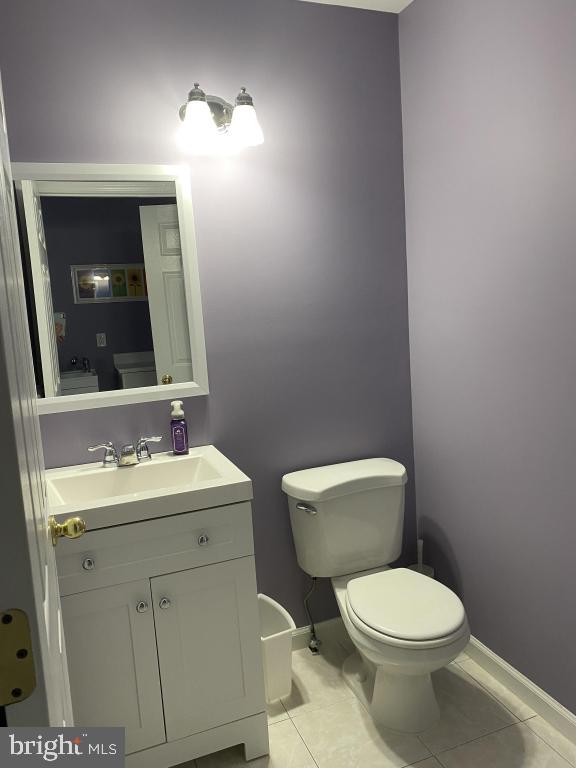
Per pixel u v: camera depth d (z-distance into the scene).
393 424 2.49
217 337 2.18
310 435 2.36
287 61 2.16
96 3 1.90
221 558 1.73
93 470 1.98
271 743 1.89
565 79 1.59
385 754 1.81
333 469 2.29
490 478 2.08
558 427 1.76
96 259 2.01
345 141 2.27
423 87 2.19
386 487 2.19
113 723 1.67
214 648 1.75
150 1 1.96
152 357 2.11
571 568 1.77
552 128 1.65
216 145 2.09
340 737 1.90
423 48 2.17
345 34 2.23
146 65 1.98
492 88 1.86
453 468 2.28
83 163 1.94
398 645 1.70
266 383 2.27
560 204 1.66
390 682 1.92
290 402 2.31
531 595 1.94
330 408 2.38
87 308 2.02
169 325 2.11
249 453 2.27
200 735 1.77
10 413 0.56
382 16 2.28
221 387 2.20
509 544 2.02
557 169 1.65
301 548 2.23
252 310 2.21
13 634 0.59
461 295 2.12
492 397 2.02
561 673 1.85
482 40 1.88
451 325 2.19
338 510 2.14
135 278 2.06
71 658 1.61
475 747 1.82
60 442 2.02
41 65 1.87
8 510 0.57
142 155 2.01
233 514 1.72
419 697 1.90
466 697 2.04
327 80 2.22
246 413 2.25
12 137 1.86
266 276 2.22
